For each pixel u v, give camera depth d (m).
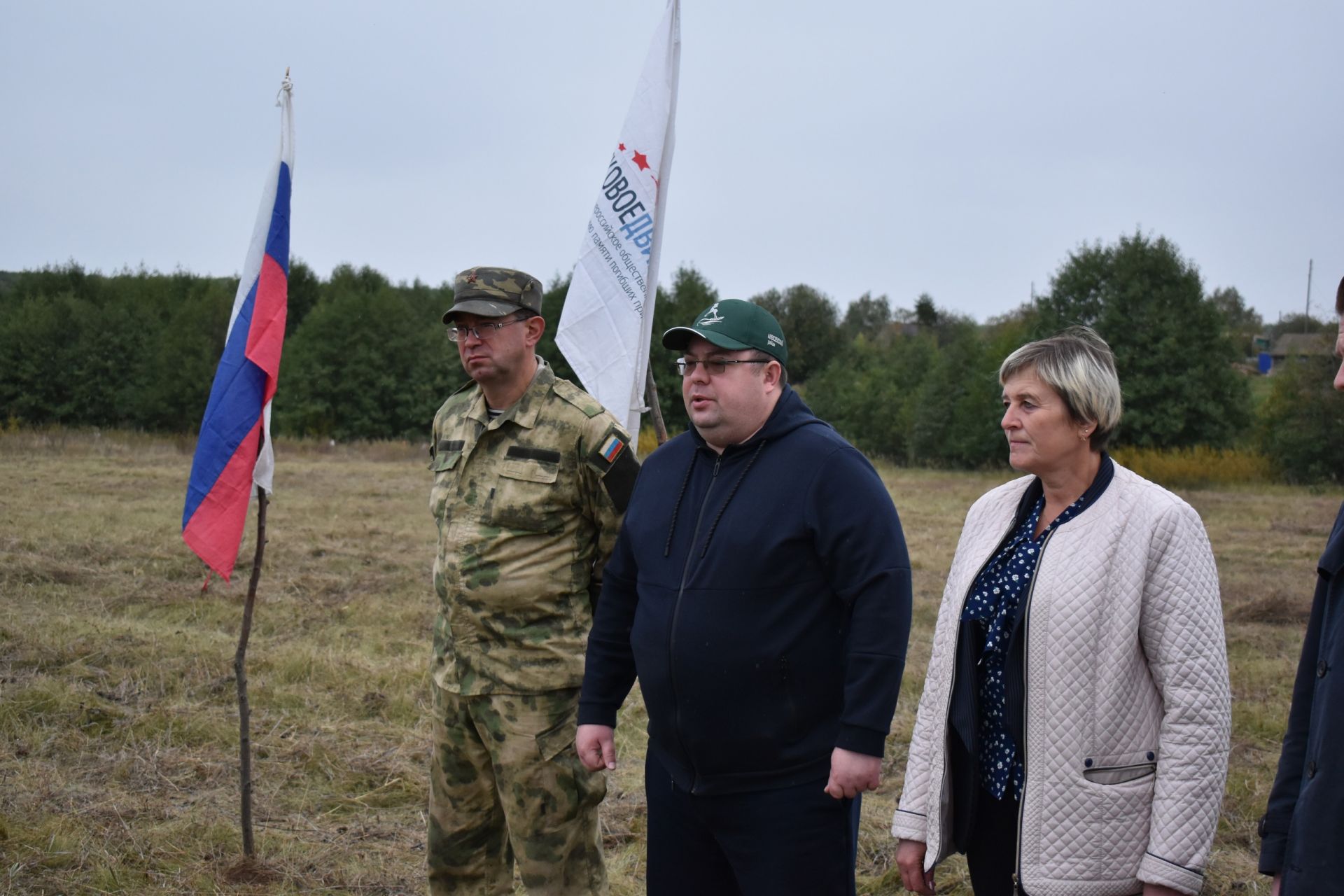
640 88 3.89
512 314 2.97
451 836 3.14
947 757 2.26
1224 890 3.60
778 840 2.33
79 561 9.15
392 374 36.81
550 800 2.96
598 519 3.04
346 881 3.60
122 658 6.08
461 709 3.02
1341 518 1.93
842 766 2.22
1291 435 23.55
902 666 2.26
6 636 6.36
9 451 22.89
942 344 54.75
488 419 3.10
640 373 3.85
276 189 3.56
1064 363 2.16
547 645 2.96
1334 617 1.87
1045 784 2.09
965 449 28.58
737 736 2.34
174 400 35.59
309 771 4.60
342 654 6.37
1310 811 1.75
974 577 2.29
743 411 2.41
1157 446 26.00
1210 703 2.02
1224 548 12.27
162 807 4.11
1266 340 54.22
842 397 35.34
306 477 19.67
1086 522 2.16
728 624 2.33
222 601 7.84
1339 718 1.74
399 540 11.34
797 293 48.81
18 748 4.67
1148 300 25.95
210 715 5.11
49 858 3.62
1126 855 2.06
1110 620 2.09
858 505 2.30
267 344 3.56
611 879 3.68
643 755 4.97
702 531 2.42
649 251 3.86
